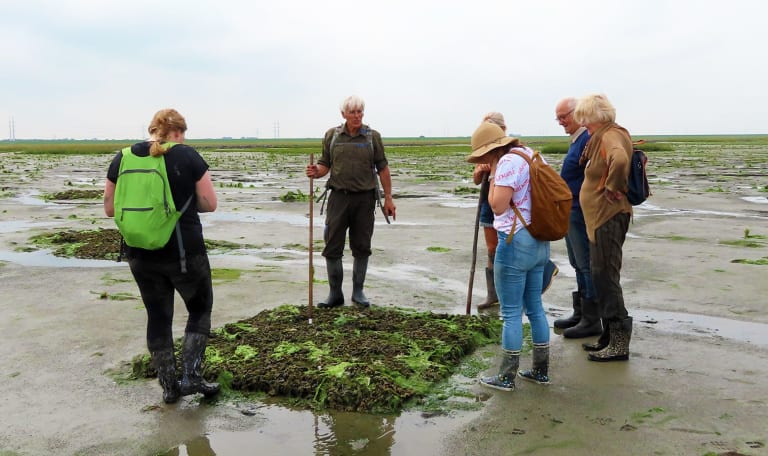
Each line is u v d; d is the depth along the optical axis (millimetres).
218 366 4938
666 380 4902
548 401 4512
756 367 5164
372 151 6789
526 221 4543
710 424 4113
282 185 26016
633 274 8695
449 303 7328
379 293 7773
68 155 72312
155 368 4707
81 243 11453
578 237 6016
